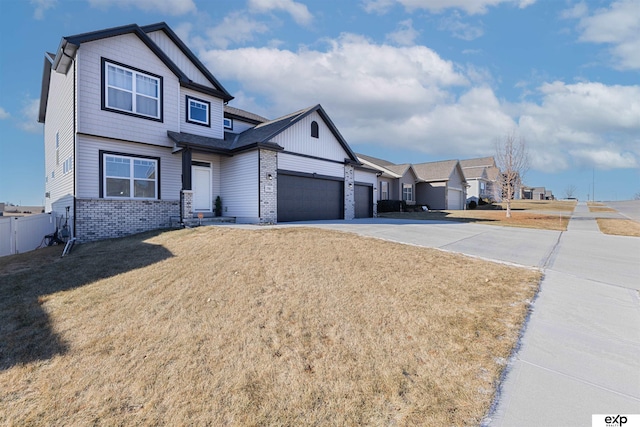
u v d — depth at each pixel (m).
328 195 16.66
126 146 11.78
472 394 2.64
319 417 2.48
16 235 10.88
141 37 12.01
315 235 8.77
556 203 37.22
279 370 3.10
